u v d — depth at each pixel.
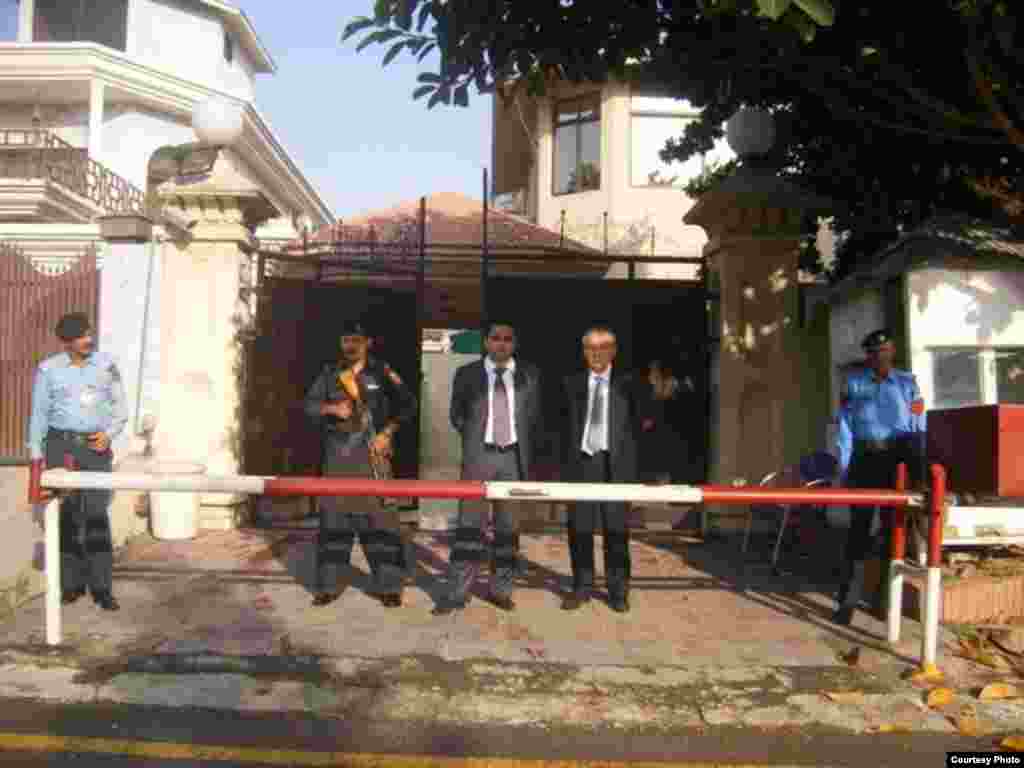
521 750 4.10
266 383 9.30
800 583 7.18
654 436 9.22
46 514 5.27
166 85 21.89
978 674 5.04
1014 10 5.88
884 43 6.56
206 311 8.88
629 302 9.38
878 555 6.46
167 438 8.80
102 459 6.25
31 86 21.16
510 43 6.57
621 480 6.44
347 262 9.69
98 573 6.04
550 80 7.20
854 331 8.09
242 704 4.55
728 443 8.98
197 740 4.13
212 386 8.82
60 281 8.83
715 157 19.08
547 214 19.91
